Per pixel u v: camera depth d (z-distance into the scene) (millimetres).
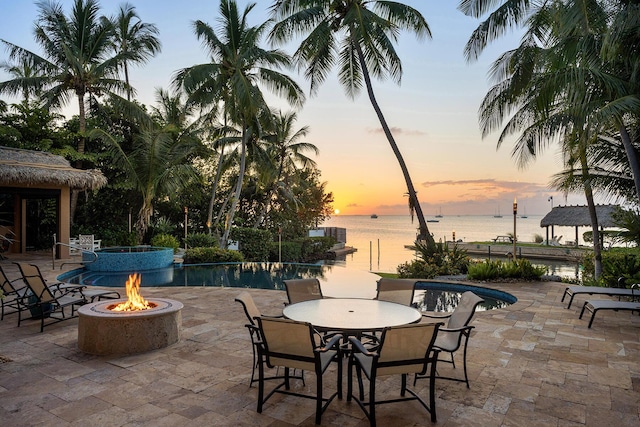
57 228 15562
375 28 14320
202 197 25906
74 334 5875
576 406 3680
